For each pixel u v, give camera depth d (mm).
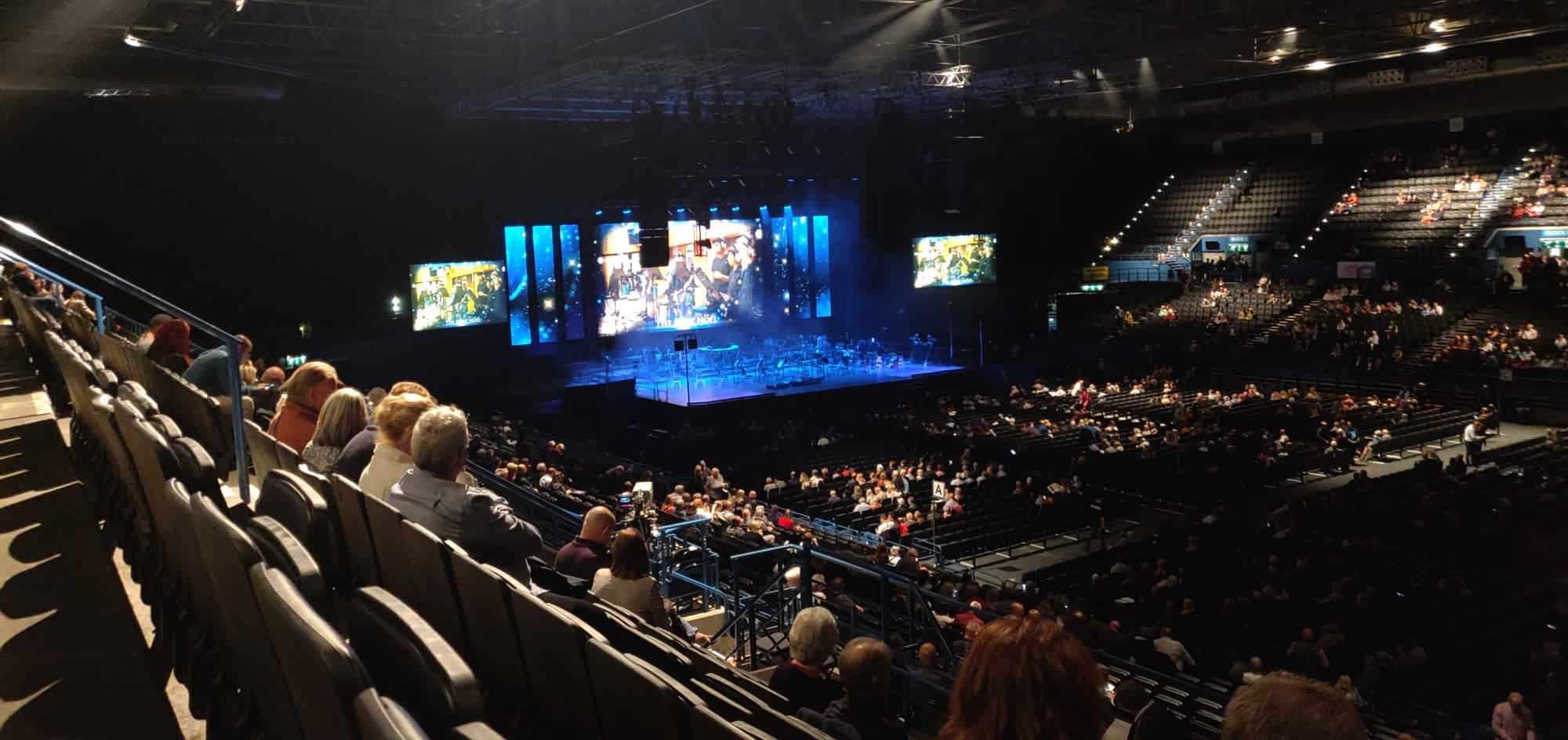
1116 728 2727
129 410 3789
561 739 2748
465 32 24156
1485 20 27344
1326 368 37750
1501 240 39812
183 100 30062
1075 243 48719
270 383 9289
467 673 1681
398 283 35219
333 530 3936
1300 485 27391
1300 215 45594
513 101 33156
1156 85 37938
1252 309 42531
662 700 2223
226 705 2621
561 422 36844
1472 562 19047
